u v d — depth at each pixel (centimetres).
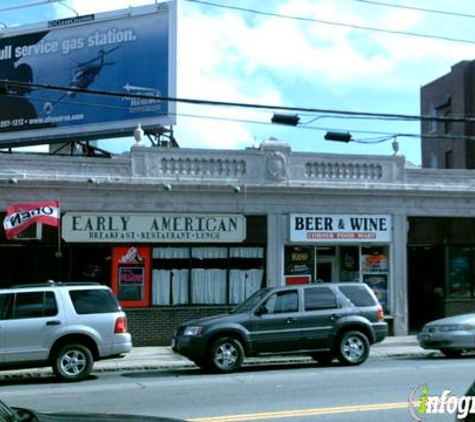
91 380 1282
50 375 1388
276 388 1080
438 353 1659
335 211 2003
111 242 1867
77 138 2239
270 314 1378
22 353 1238
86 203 1853
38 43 2312
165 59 2169
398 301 2036
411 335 2036
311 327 1392
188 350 1331
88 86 2234
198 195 1917
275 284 1947
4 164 1820
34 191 1820
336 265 2047
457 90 4938
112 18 2234
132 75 2194
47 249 1852
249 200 1948
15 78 2320
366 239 2019
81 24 2269
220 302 1928
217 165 1942
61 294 1284
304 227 1973
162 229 1892
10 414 374
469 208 2108
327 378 1188
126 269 1881
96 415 418
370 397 970
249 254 1958
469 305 2108
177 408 918
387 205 2045
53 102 2269
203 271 1928
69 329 1265
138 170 1889
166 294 1902
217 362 1328
